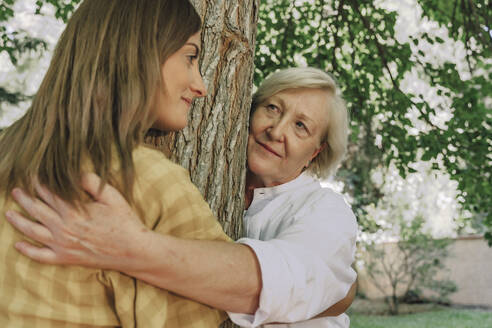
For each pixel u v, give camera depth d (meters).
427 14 5.15
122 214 0.95
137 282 0.99
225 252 1.05
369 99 4.83
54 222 0.95
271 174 1.79
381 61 4.87
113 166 0.99
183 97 1.19
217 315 1.09
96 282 0.97
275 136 1.73
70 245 0.94
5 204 1.02
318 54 5.01
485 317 11.80
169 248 0.97
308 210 1.57
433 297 13.06
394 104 4.70
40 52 9.39
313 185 1.84
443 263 13.81
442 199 13.54
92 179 0.96
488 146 4.47
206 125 1.57
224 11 1.61
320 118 1.79
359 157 9.88
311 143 1.80
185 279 0.99
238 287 1.06
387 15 4.85
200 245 1.02
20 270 0.97
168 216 1.03
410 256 12.55
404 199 12.47
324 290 1.25
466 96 4.62
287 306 1.13
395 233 12.48
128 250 0.94
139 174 1.01
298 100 1.76
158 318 0.99
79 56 1.04
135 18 1.06
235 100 1.63
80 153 0.97
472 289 13.91
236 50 1.62
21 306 0.95
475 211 4.74
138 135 1.05
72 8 4.86
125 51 1.04
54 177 0.97
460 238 14.27
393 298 12.29
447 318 11.67
